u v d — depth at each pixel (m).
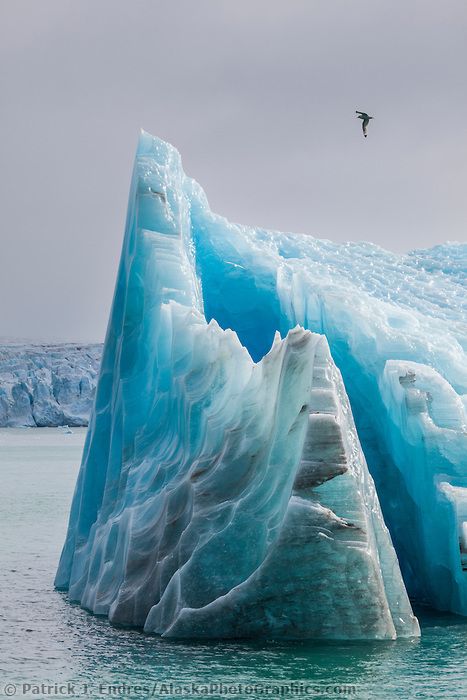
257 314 28.91
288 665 17.00
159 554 20.64
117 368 26.56
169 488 21.53
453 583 21.59
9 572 29.31
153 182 26.94
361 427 24.73
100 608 22.34
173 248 25.92
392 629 18.47
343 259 31.72
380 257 32.78
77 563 25.62
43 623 21.50
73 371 167.38
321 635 18.27
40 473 74.81
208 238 29.39
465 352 26.11
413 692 15.77
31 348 174.50
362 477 19.23
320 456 18.34
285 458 19.30
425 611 21.80
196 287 26.55
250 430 20.69
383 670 16.83
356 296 25.62
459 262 32.62
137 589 20.91
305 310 26.14
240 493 19.91
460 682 16.22
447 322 27.34
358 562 18.00
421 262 32.72
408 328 25.98
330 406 18.77
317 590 18.12
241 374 22.08
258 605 18.33
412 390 22.55
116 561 22.61
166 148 28.61
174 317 24.12
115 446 25.45
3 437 145.38
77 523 26.72
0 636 20.25
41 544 35.25
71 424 163.00
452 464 21.78
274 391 20.64
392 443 23.62
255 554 18.91
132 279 26.06
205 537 19.53
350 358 24.81
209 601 18.88
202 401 22.20
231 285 28.84
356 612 18.17
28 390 163.25
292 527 18.02
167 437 23.72
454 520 21.06
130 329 25.86
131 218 27.83
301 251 31.38
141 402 25.03
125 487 23.92
